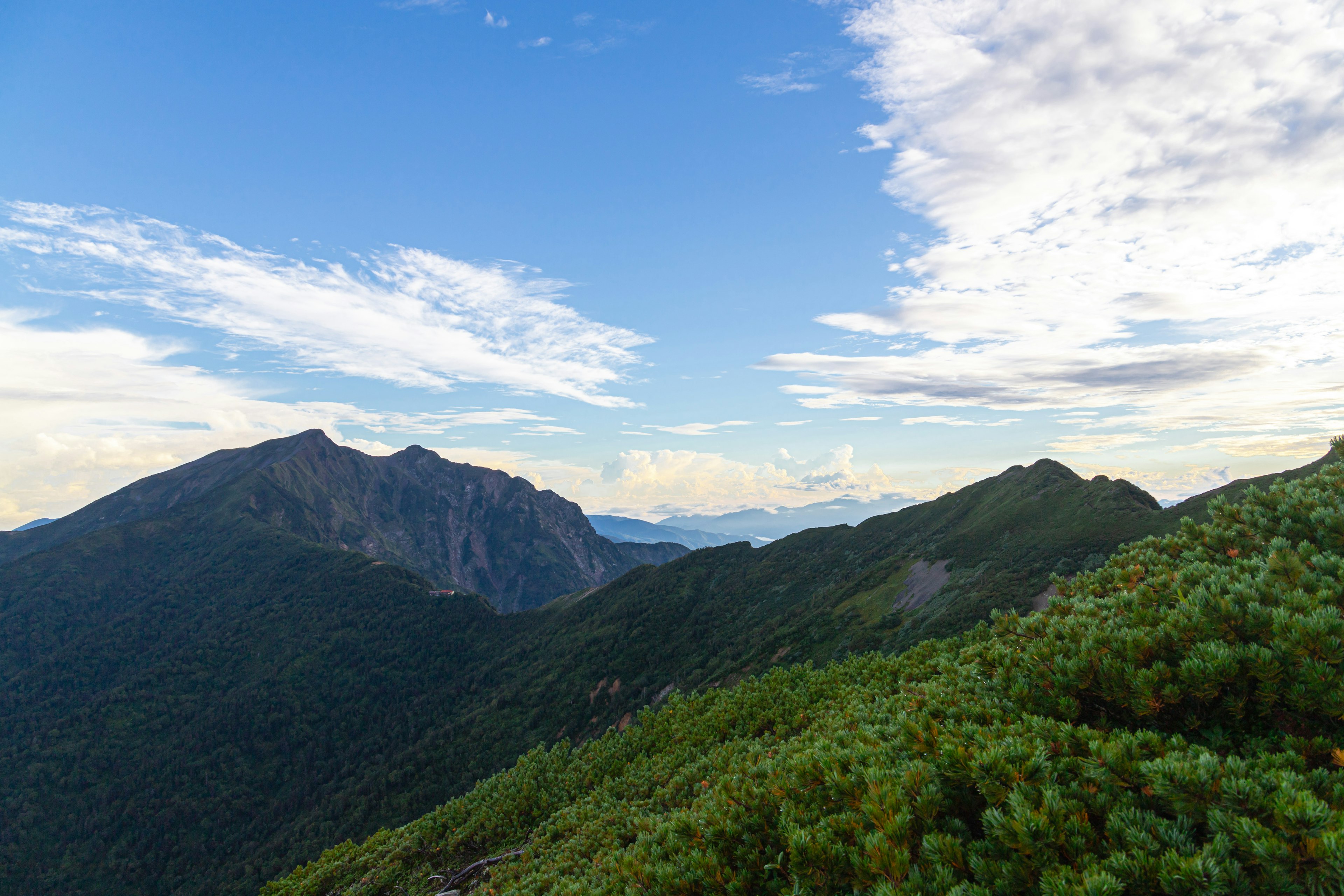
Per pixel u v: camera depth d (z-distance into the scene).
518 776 29.00
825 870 5.88
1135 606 7.34
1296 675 5.38
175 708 187.38
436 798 124.75
